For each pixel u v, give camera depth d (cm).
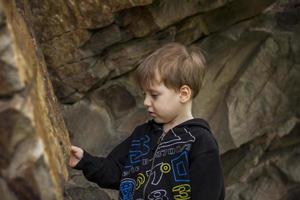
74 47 247
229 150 299
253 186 317
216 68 293
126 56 262
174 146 176
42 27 239
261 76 299
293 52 302
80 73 256
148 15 252
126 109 276
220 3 271
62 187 140
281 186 321
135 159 184
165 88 178
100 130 270
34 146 120
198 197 172
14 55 117
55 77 254
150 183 175
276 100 302
